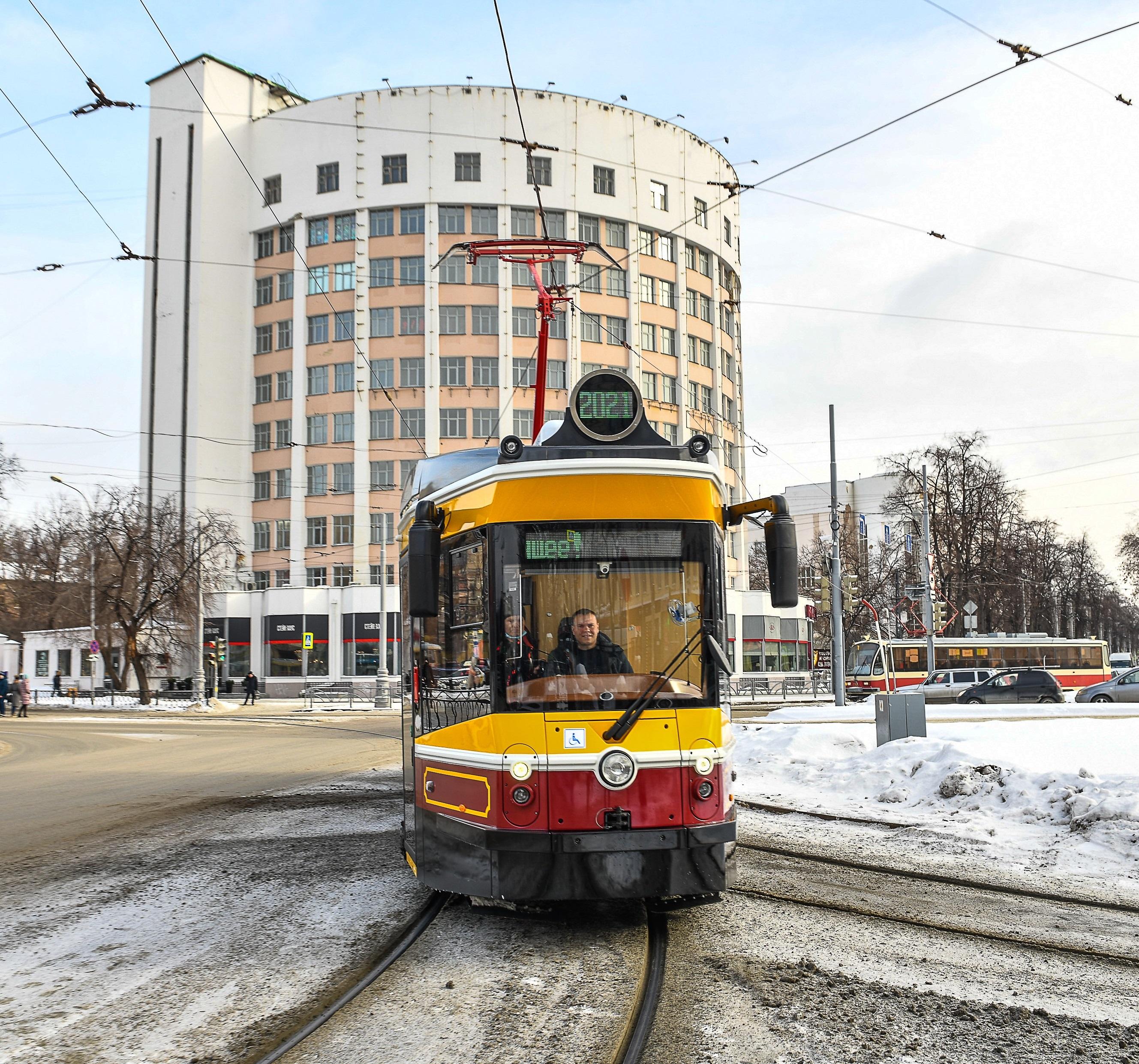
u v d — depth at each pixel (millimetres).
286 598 53750
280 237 59094
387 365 55688
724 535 6723
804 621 60750
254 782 15945
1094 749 12570
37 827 11703
